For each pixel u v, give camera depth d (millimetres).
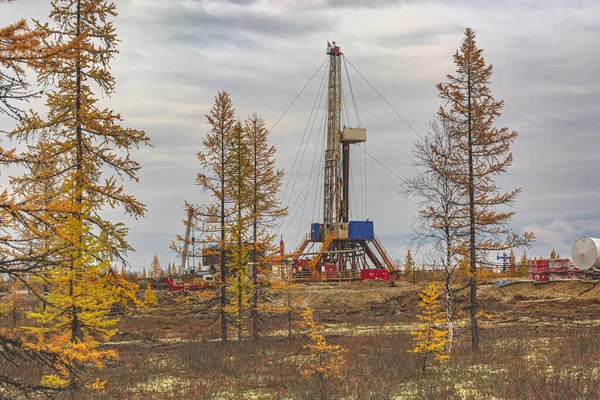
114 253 20047
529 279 66750
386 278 83688
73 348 13859
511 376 23391
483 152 28672
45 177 18031
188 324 51812
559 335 36906
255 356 32281
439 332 26750
